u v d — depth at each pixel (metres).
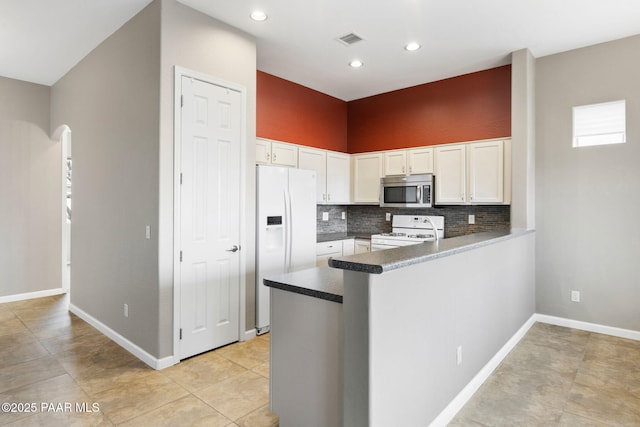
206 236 3.12
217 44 3.17
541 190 3.95
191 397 2.43
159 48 2.79
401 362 1.79
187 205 2.97
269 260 3.67
